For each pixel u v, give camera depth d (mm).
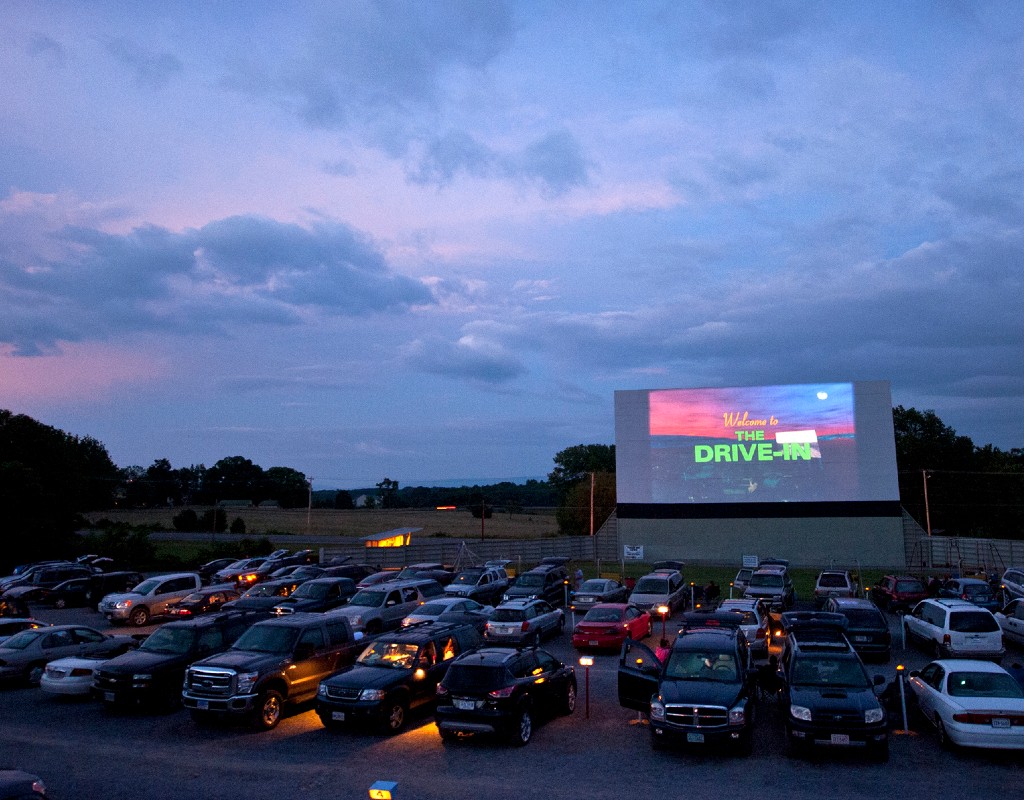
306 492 160125
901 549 52969
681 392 56969
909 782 11938
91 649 20531
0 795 8234
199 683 15305
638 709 15508
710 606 25422
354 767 12922
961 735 12961
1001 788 11641
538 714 15055
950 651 20719
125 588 36875
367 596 25594
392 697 14891
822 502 54219
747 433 55719
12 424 64125
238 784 12133
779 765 12891
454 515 145875
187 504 151875
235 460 162000
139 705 16500
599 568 51562
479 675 14055
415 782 12117
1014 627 23844
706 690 13562
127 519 113062
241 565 46688
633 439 57312
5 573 53844
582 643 23562
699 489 55938
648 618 26078
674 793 11555
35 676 19922
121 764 13227
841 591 32812
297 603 26547
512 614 24062
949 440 86688
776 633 24812
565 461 119000
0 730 15547
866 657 21719
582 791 11672
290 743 14406
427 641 16406
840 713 12711
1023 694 13555
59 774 12703
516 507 161750
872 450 54062
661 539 56094
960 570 44562
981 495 82688
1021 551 52719
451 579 38312
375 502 184125
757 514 54969
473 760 13281
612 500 86812
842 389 54844
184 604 29484
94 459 126875
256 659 15734
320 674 16828
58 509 62344
